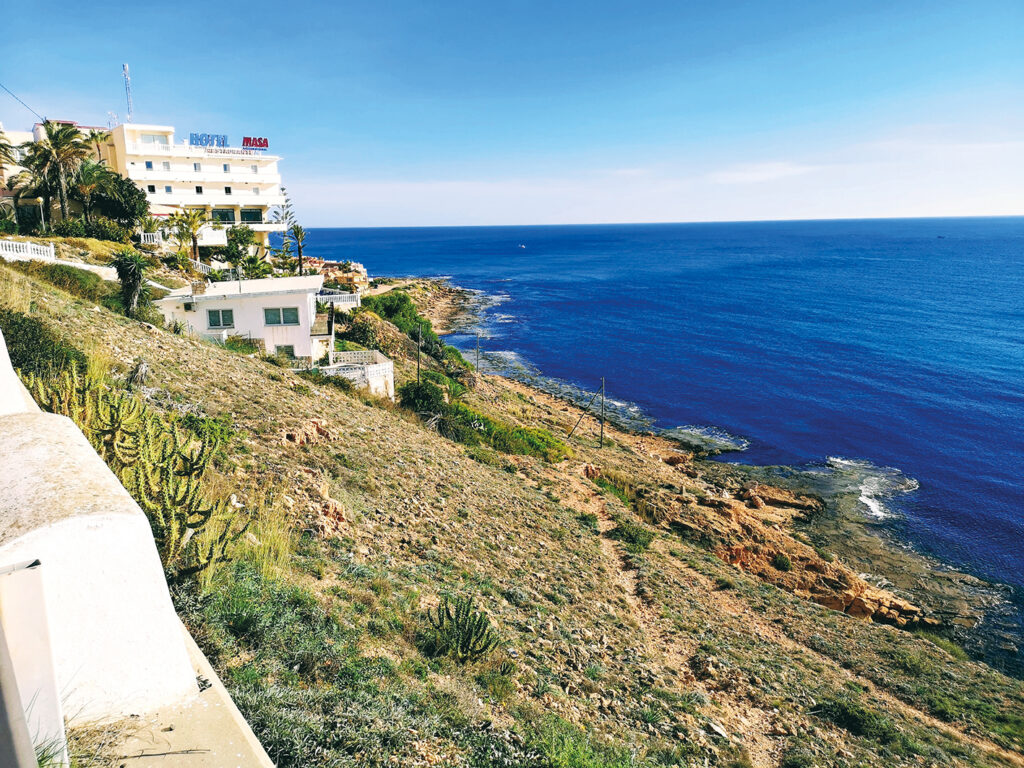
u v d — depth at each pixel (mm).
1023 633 31484
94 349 18609
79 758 3203
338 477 19328
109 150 69625
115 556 3441
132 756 3357
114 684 3553
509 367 84000
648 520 36625
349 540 14781
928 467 53531
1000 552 39844
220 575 8578
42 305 21141
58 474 3490
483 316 122000
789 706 16500
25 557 3045
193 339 30688
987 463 54156
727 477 50500
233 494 12922
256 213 76375
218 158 71938
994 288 163375
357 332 55719
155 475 8375
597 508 33969
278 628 8281
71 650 3369
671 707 13953
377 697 7918
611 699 13062
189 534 8180
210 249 67250
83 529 3264
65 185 52406
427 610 12625
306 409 24953
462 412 43844
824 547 39719
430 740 7508
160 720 3660
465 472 28422
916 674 23188
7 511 3209
